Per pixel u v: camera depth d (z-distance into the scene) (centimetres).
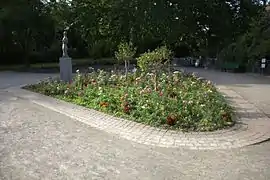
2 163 520
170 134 677
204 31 3092
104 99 952
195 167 504
